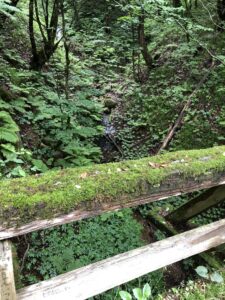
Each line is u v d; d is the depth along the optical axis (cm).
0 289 154
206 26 694
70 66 768
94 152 524
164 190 201
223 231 240
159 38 827
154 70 734
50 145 493
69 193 166
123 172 193
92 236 346
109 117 668
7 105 473
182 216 347
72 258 317
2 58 645
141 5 540
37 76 643
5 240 155
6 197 153
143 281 295
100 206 177
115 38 905
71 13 1018
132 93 699
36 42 807
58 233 341
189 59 680
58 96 520
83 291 183
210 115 531
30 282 294
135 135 606
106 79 799
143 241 363
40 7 962
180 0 700
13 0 671
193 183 214
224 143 484
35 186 168
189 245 223
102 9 1045
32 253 316
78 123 561
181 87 611
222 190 293
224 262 296
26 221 155
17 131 446
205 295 239
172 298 240
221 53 623
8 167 367
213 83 576
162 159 221
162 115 601
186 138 526
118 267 194
